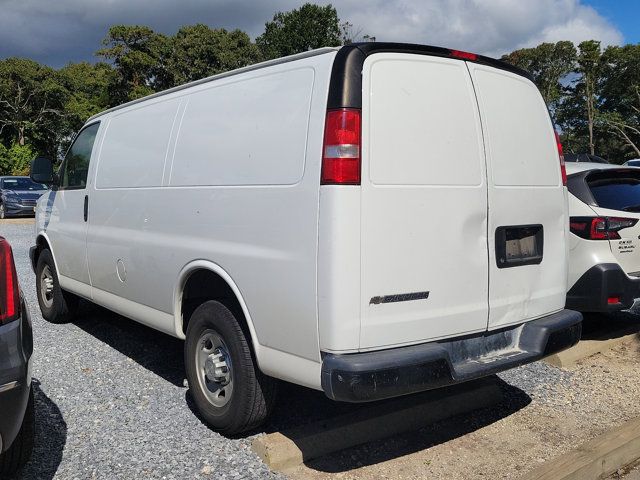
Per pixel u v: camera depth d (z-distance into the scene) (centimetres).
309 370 313
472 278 343
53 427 394
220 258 365
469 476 340
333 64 312
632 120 6431
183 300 415
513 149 370
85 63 6244
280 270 324
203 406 391
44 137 5666
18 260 1156
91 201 530
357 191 299
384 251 307
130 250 463
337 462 352
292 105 329
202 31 4447
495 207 354
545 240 393
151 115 463
